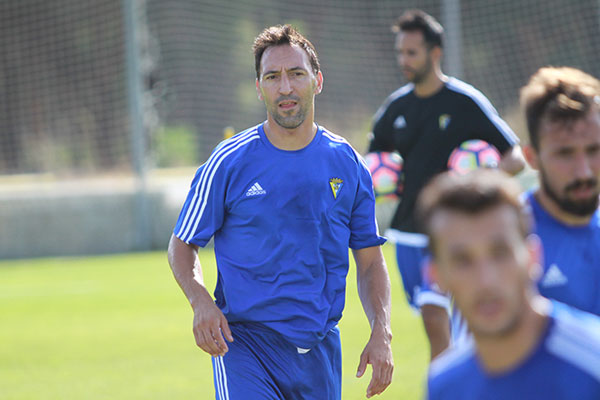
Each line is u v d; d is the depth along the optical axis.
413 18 20.25
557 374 6.26
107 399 20.80
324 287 13.02
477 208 6.00
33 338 29.30
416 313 21.00
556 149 9.08
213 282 39.16
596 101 9.07
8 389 22.17
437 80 20.62
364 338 27.28
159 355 26.06
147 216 54.12
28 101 76.31
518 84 70.12
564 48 68.56
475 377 6.55
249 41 89.75
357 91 80.44
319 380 13.05
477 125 20.30
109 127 77.62
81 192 54.94
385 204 53.62
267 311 12.76
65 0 75.81
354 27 81.56
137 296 37.62
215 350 12.29
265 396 12.51
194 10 86.69
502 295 5.98
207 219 13.03
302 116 12.70
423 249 20.39
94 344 27.98
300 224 12.73
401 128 20.95
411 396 19.86
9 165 76.44
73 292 39.25
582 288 9.52
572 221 9.50
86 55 77.94
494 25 70.38
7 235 53.94
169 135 81.31
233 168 12.80
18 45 74.56
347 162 13.16
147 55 72.19
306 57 12.82
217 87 87.44
